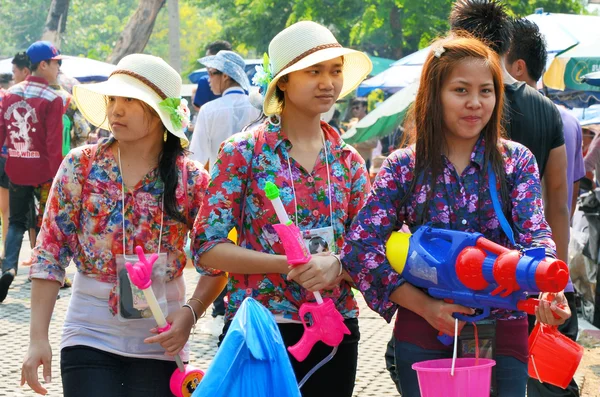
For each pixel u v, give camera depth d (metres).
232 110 12.43
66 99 14.68
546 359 5.66
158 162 6.38
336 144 6.43
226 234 6.21
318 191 6.28
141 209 6.34
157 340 6.14
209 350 11.26
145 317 6.25
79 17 80.56
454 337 5.42
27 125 14.33
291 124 6.35
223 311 12.26
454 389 5.19
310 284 5.81
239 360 5.17
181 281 6.58
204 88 15.37
